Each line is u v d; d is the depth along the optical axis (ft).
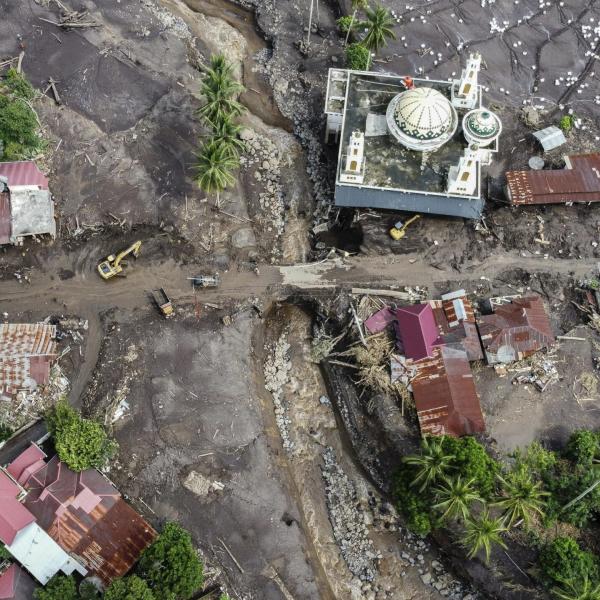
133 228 217.56
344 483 202.28
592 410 199.11
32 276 212.02
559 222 220.23
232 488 191.83
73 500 177.68
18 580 171.42
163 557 168.04
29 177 211.00
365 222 218.38
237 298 213.05
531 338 200.03
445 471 174.60
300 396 210.79
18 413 193.98
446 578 191.62
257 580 183.62
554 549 168.96
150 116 229.04
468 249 217.97
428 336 198.49
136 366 202.39
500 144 230.27
